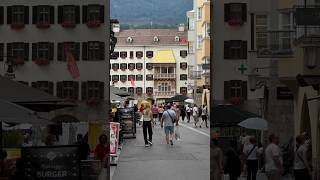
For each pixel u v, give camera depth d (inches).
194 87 2775.6
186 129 1807.3
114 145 836.6
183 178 712.4
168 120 1195.9
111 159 834.2
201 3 2632.9
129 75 4879.4
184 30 5007.4
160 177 723.4
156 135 1492.4
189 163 871.1
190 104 2837.1
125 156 967.6
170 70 4901.6
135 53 4896.7
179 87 4889.3
